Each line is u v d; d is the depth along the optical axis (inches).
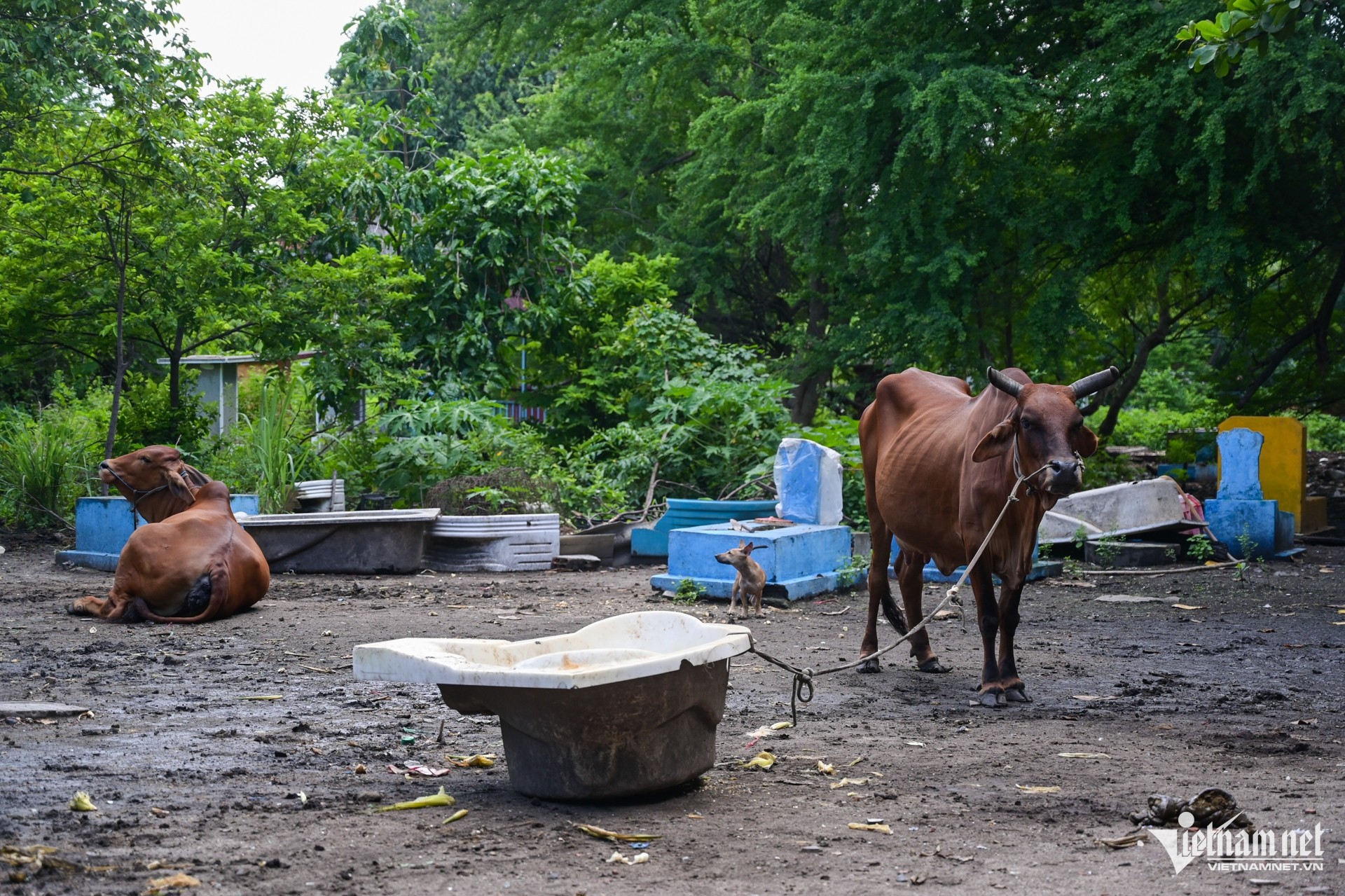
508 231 826.2
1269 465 694.5
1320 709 275.1
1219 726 255.8
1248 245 717.3
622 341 775.1
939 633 390.0
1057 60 772.0
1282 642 374.6
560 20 1196.5
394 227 820.6
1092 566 549.6
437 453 647.1
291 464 633.0
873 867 161.3
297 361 797.9
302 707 269.3
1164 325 902.4
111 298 680.4
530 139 1293.1
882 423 339.3
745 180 958.4
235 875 155.3
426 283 823.7
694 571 470.6
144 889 148.9
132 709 265.4
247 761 219.5
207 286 682.8
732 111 851.4
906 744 236.8
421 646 200.8
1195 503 606.9
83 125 639.8
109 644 354.3
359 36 928.3
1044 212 739.4
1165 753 229.1
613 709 188.5
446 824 180.9
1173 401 1608.0
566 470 668.1
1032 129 796.6
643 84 1176.8
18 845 165.0
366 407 802.8
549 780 192.7
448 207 820.0
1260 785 203.9
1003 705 277.3
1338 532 706.8
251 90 711.1
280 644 357.4
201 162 671.8
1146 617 425.4
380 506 660.1
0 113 661.9
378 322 732.0
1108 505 573.6
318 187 762.2
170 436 714.8
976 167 763.4
